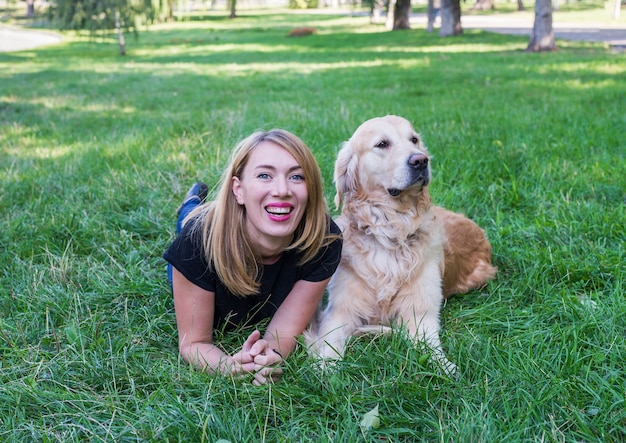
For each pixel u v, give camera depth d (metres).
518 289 1.81
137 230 2.24
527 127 3.54
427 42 12.06
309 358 1.47
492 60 8.09
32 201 2.51
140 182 2.68
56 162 3.13
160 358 1.50
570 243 2.00
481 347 1.50
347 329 1.69
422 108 4.36
